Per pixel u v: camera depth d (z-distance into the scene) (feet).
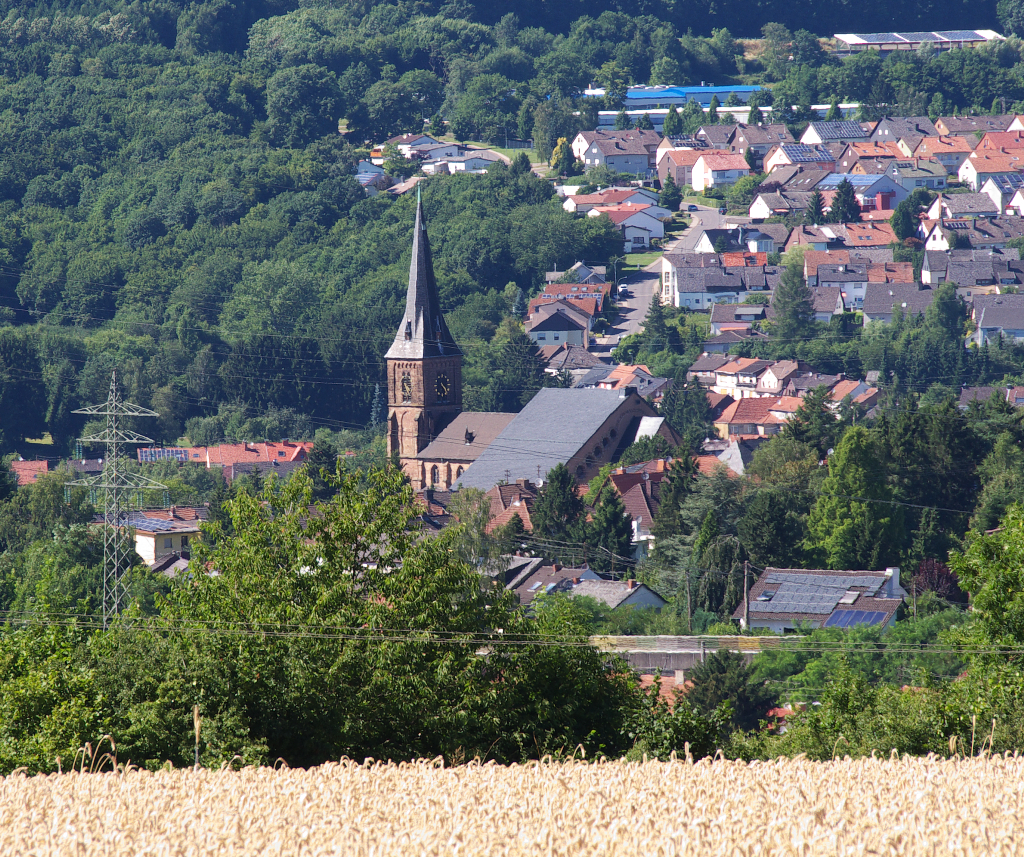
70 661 419.13
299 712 411.54
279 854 202.69
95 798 243.19
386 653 418.31
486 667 442.50
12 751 367.04
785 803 225.15
